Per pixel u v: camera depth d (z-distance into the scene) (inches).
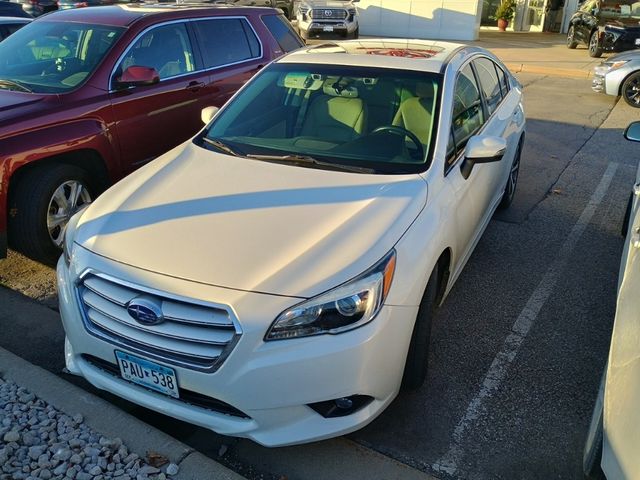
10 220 165.2
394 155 133.4
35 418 108.9
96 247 106.6
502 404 123.1
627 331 84.5
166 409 100.4
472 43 690.8
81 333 105.3
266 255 100.6
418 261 107.5
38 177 165.0
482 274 177.6
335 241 103.4
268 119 149.9
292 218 110.4
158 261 100.8
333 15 643.5
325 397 95.5
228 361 92.4
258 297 93.4
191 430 115.7
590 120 366.6
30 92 177.9
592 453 89.6
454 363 136.0
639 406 71.7
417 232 111.1
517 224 214.4
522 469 107.0
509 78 218.7
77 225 116.7
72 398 113.9
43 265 178.5
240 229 107.5
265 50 247.9
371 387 99.0
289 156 135.6
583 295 167.2
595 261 187.3
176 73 210.8
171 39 210.7
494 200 183.5
